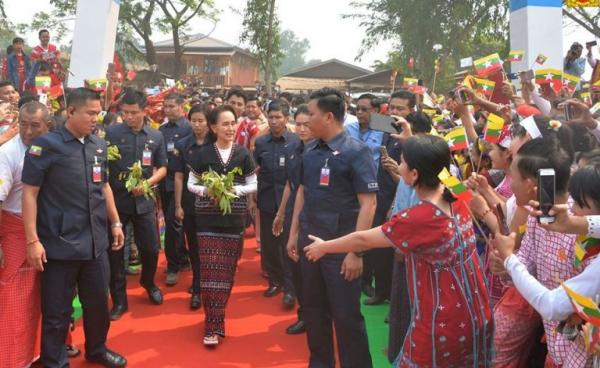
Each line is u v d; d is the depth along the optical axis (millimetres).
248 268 6469
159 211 6836
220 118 4316
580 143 3264
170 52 35312
